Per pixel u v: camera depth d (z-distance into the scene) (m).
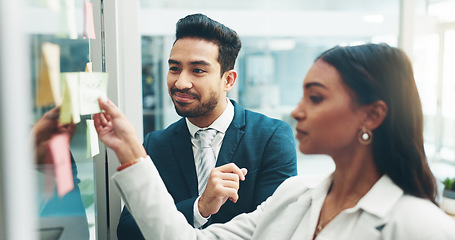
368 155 0.62
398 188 0.61
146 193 0.75
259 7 4.78
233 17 4.65
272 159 1.11
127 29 1.43
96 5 1.04
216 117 1.12
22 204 0.32
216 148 1.13
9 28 0.30
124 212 1.11
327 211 0.68
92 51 1.03
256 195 1.09
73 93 0.64
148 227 0.76
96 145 0.87
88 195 0.81
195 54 1.01
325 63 0.61
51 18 0.56
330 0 4.89
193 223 0.95
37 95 0.50
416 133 0.60
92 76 0.72
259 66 4.87
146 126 4.10
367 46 0.60
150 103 4.12
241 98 4.89
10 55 0.30
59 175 0.60
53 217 0.58
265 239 0.77
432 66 2.24
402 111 0.58
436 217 0.56
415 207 0.58
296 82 4.91
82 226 0.74
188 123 1.15
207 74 1.03
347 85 0.59
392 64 0.58
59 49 0.60
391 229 0.58
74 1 0.70
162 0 4.19
